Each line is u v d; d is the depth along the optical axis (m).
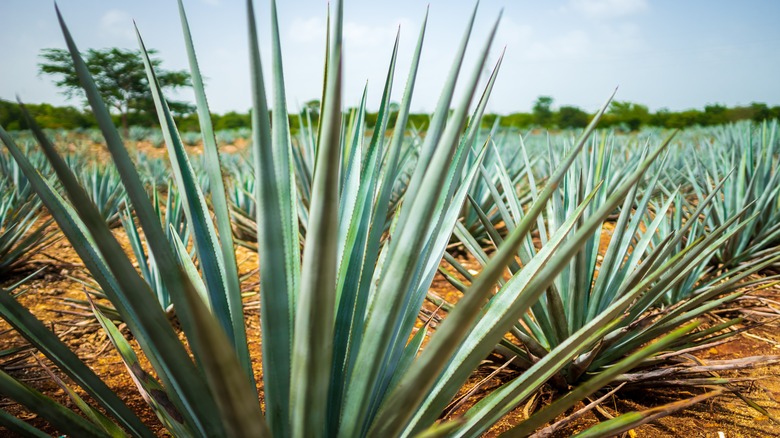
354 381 1.16
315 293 0.92
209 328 0.80
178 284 1.14
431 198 1.01
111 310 3.29
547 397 2.42
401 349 1.42
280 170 1.25
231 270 1.32
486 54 0.88
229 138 27.56
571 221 1.33
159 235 1.08
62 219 1.22
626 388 2.48
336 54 1.03
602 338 2.12
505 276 3.47
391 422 1.05
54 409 1.14
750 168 4.98
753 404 2.19
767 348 3.04
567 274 2.54
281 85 1.25
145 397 1.51
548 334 2.43
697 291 3.36
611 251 2.42
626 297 1.28
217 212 1.31
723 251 4.18
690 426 2.24
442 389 1.23
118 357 3.02
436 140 1.17
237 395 0.90
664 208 2.69
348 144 1.55
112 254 0.90
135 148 22.81
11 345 3.09
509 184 2.81
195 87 1.28
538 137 19.56
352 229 1.38
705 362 2.54
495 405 1.26
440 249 1.53
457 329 0.91
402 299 1.10
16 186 6.79
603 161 2.87
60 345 1.25
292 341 1.15
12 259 4.32
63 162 0.81
